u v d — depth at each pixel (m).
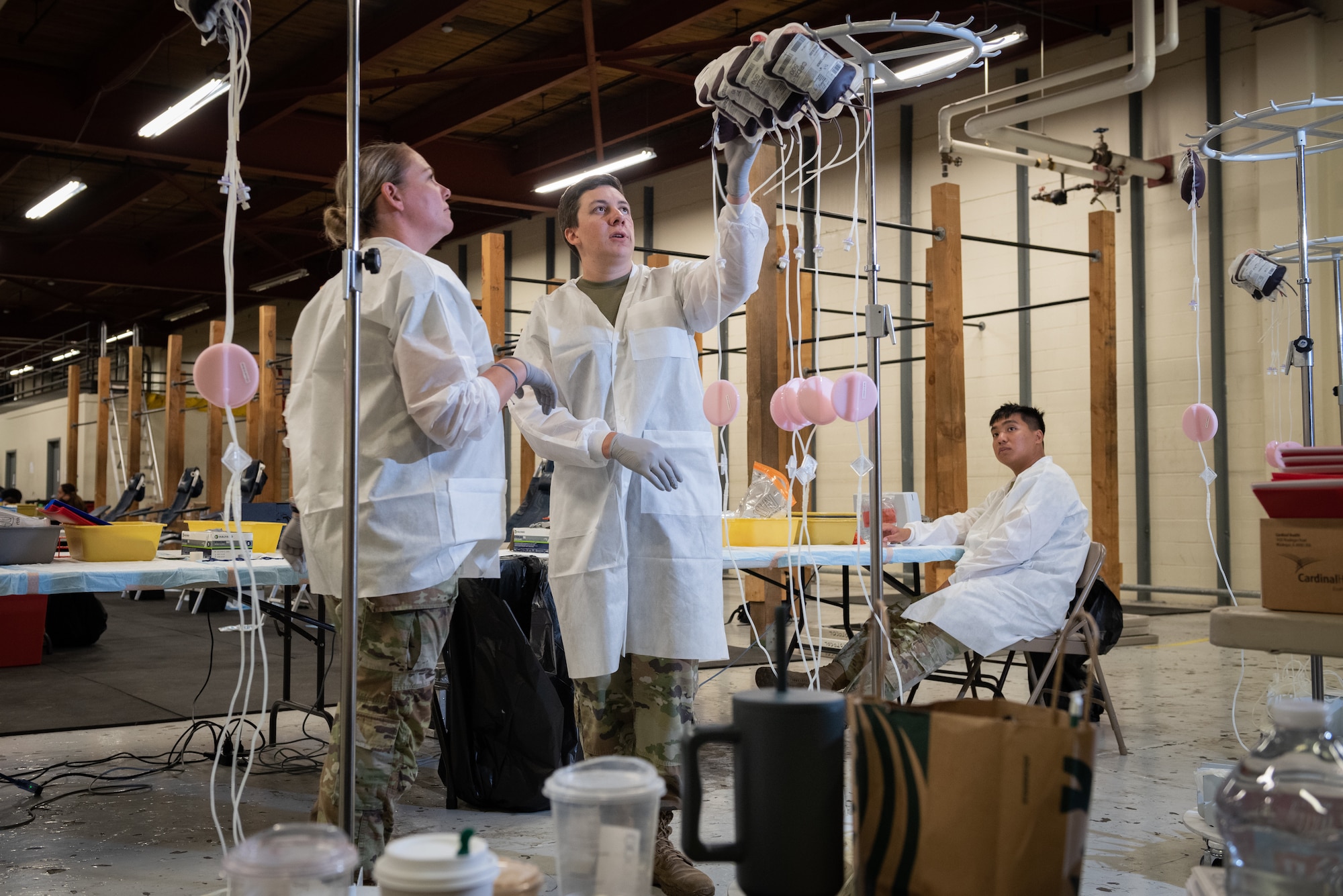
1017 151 8.95
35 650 5.62
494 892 0.90
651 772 1.03
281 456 11.52
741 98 1.71
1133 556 8.38
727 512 3.74
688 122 11.48
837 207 10.11
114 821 2.68
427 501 1.69
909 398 9.63
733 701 1.01
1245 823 1.05
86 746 3.59
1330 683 3.88
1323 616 1.39
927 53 1.70
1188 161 3.02
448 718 2.86
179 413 12.19
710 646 2.01
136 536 2.90
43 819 2.70
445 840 0.92
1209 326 7.93
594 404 2.06
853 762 1.02
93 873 2.28
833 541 3.52
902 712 0.97
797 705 0.97
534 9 9.24
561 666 2.97
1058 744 0.90
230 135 1.34
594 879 1.00
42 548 2.79
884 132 9.95
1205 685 4.75
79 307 19.03
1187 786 2.96
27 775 3.16
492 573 1.84
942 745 0.94
